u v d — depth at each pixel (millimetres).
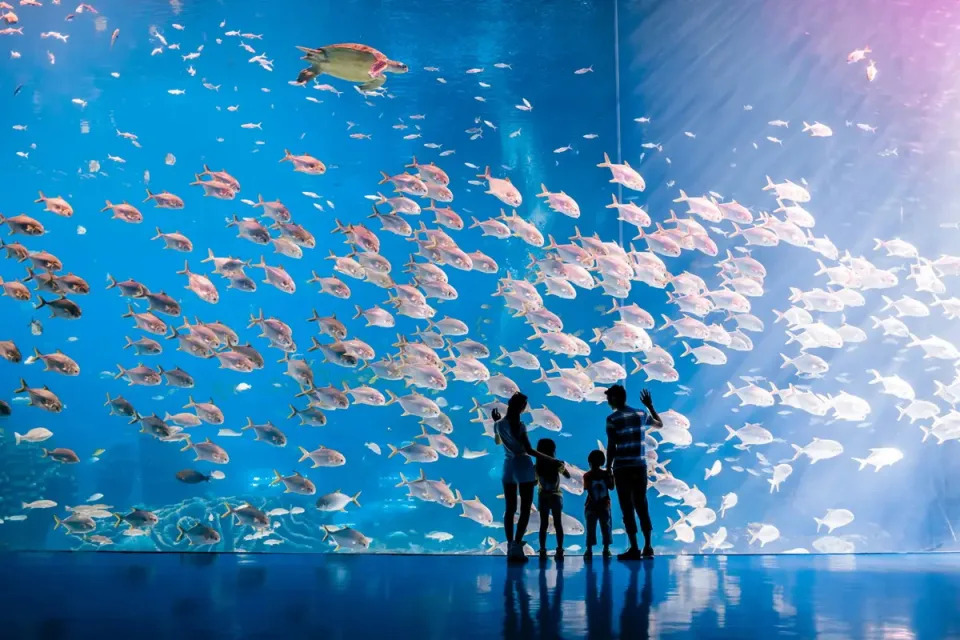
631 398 14852
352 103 16719
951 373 13102
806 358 11203
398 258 16906
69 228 16766
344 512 16578
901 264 13539
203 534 8602
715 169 14578
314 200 16953
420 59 16016
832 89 14008
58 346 16234
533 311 10805
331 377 16828
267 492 16828
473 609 4520
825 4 14016
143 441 16516
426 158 16781
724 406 14453
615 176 11086
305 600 4902
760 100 14344
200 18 15898
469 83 16234
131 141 16656
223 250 17000
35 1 13789
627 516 8141
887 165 13789
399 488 16844
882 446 13562
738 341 11172
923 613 4410
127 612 4371
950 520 13109
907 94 13750
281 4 15906
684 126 14758
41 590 5363
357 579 6152
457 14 15820
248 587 5590
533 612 4414
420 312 10875
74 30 15953
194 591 5340
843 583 5941
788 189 11305
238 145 16906
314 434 17062
